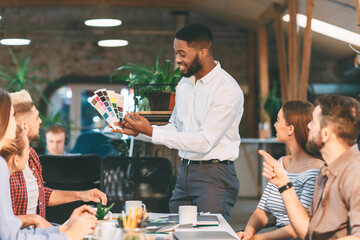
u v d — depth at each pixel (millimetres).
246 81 11594
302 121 2537
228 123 2855
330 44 8820
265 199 2760
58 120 8312
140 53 11570
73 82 11461
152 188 3561
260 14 9500
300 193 2523
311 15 6094
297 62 6590
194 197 2930
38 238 1742
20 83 8523
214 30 11648
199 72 2951
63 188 3742
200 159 2900
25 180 2627
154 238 1987
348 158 1854
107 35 7805
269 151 8156
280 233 2557
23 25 11492
